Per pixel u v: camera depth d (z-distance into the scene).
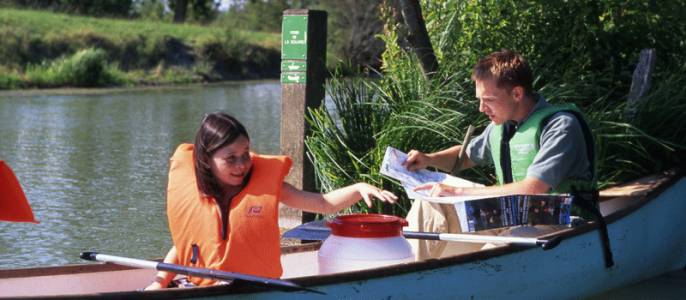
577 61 5.68
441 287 2.67
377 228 2.77
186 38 32.62
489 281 2.82
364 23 31.44
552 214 2.93
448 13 5.94
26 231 4.81
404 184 3.15
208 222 2.52
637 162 4.91
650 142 4.84
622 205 4.12
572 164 3.08
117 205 5.70
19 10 30.02
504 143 3.25
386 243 2.77
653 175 4.25
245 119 13.22
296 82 4.81
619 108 5.12
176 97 19.59
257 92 22.66
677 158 4.78
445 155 3.51
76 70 23.47
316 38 4.84
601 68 5.99
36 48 25.06
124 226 5.01
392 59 5.50
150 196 6.09
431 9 6.23
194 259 2.55
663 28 5.94
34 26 26.55
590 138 3.17
